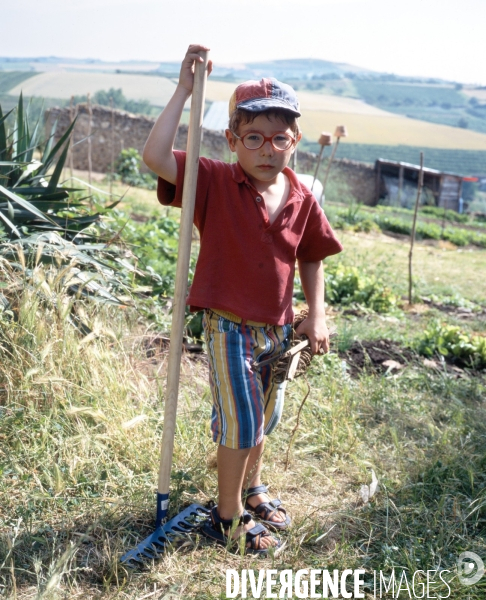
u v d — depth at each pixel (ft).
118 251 14.90
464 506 9.89
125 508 8.98
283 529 9.19
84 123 76.89
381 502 9.92
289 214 8.54
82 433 10.03
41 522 8.55
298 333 9.25
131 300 14.29
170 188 8.52
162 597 7.33
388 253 44.65
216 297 8.31
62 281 12.47
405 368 16.22
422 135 353.72
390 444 12.03
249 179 8.45
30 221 14.29
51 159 15.76
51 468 9.51
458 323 23.58
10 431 9.96
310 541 8.95
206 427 11.02
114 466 9.84
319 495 10.18
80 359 11.33
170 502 9.21
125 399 11.08
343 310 22.94
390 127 362.74
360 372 15.88
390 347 18.21
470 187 163.02
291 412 12.36
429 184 103.86
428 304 28.09
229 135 8.46
